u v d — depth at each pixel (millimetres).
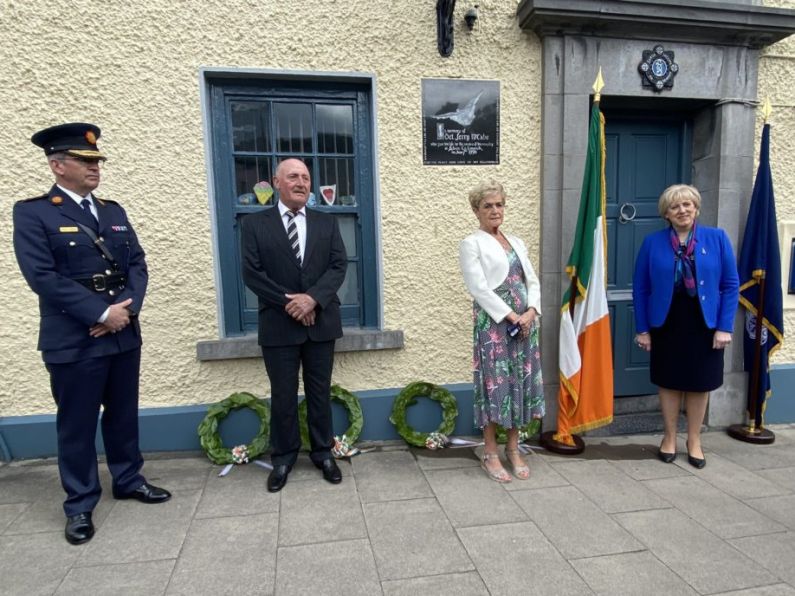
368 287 3434
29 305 2986
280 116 3240
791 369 3852
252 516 2500
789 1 3576
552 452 3311
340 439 3254
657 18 3221
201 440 3084
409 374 3426
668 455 3191
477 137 3320
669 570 2102
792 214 3770
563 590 1976
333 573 2070
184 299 3119
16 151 2865
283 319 2711
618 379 3855
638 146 3781
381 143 3229
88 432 2393
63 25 2838
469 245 2809
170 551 2217
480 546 2256
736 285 2959
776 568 2121
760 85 3633
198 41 2969
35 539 2312
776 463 3193
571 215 3424
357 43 3127
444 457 3217
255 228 2691
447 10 3078
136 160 2980
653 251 3084
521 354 2830
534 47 3336
